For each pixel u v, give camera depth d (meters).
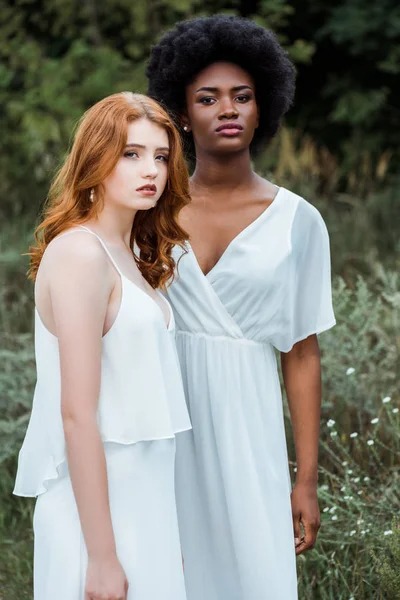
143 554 2.23
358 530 3.45
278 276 2.75
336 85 9.52
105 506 2.12
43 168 8.44
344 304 4.65
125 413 2.23
